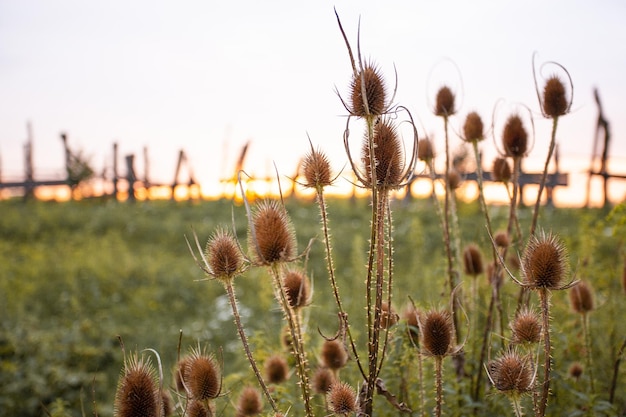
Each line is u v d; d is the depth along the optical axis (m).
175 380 3.75
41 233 23.17
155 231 23.31
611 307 6.52
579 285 5.21
